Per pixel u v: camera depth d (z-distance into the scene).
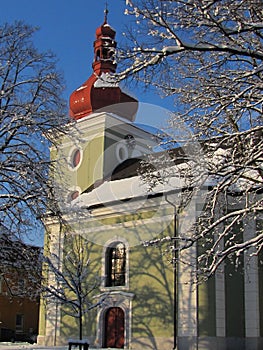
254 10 12.37
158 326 26.83
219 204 16.69
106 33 40.50
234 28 11.72
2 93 21.92
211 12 12.46
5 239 22.16
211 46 11.30
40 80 22.98
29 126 22.11
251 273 25.62
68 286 28.39
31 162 22.06
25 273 24.28
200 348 25.06
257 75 13.95
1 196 22.05
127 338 27.83
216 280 25.80
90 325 29.75
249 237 25.09
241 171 13.97
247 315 25.41
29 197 22.12
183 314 25.95
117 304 28.78
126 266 29.02
